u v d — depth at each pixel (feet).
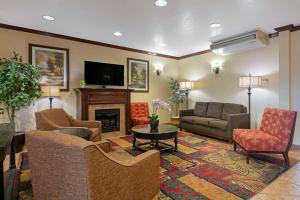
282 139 9.12
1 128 6.07
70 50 14.15
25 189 6.61
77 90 14.02
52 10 9.65
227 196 6.34
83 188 3.46
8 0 8.63
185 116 17.12
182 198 6.19
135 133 10.66
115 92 15.26
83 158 3.31
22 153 9.88
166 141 13.12
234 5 9.03
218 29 12.24
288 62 12.06
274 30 12.59
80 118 13.84
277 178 7.67
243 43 13.10
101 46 15.62
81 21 11.07
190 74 19.70
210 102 17.01
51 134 3.95
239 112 14.44
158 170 5.58
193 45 16.17
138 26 11.78
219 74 17.02
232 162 9.33
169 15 10.16
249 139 9.24
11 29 11.88
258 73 14.24
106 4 8.97
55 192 3.96
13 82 9.95
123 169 4.20
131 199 4.49
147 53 18.53
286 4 8.95
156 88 19.38
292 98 12.23
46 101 13.26
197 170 8.38
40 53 12.89
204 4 8.93
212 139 13.93
